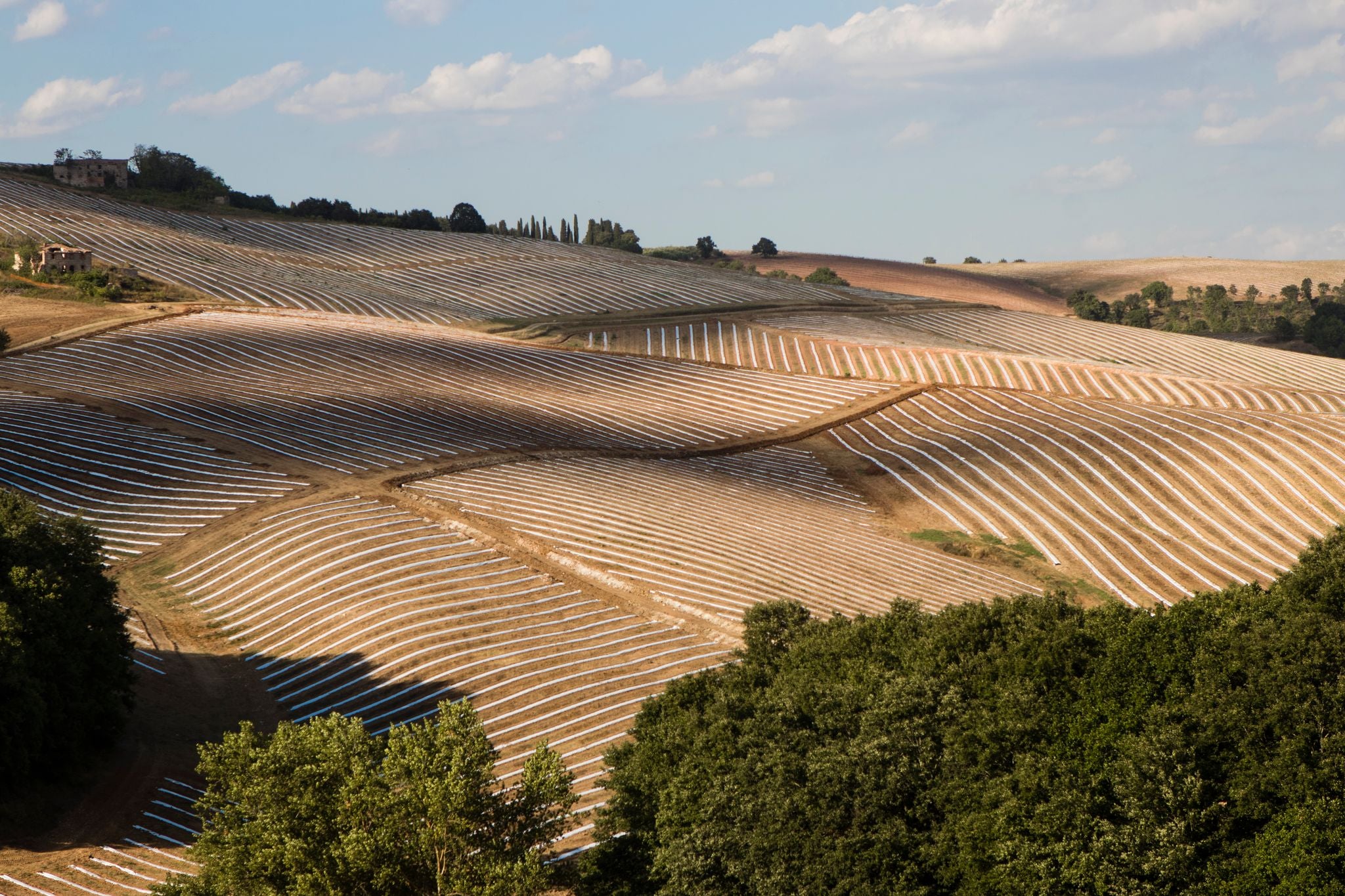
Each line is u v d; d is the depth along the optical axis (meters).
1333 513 66.56
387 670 43.75
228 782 25.33
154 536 55.06
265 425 72.06
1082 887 22.92
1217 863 23.22
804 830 25.20
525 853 23.91
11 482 58.41
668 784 28.59
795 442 83.19
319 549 53.25
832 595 53.31
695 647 46.66
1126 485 71.44
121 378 79.88
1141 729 25.27
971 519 68.06
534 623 47.84
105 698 36.12
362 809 23.58
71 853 30.44
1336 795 23.20
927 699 27.17
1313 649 24.80
